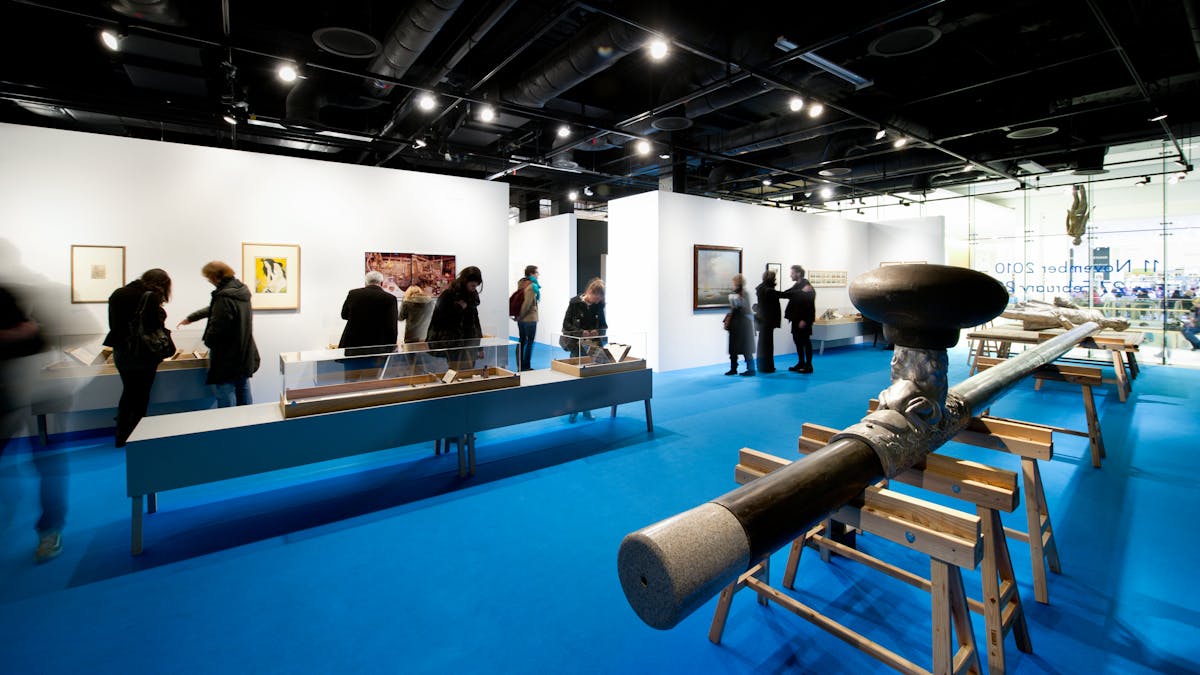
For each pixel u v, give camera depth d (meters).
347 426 2.98
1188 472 3.44
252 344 4.05
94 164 4.59
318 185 5.64
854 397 5.84
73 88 5.63
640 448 4.04
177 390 4.57
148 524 2.77
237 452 2.66
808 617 1.71
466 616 2.00
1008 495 1.38
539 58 6.02
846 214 14.04
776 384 6.67
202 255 5.07
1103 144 7.02
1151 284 8.76
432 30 4.12
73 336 4.30
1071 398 5.73
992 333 5.36
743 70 4.80
